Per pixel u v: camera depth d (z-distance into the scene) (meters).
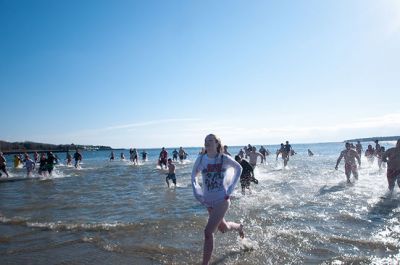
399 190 12.20
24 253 5.81
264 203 9.97
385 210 8.55
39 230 7.43
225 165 5.12
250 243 5.81
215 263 5.07
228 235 6.50
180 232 6.93
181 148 36.81
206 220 7.93
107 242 6.38
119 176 22.69
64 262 5.34
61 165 41.06
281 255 5.34
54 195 13.66
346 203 9.66
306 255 5.32
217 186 5.06
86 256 5.61
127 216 8.91
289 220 7.65
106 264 5.22
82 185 17.45
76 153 33.94
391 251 5.38
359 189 12.54
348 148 15.12
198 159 5.34
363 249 5.53
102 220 8.45
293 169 23.89
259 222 7.50
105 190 15.08
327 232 6.58
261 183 15.40
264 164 31.58
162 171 26.58
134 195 13.20
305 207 9.19
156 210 9.70
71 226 7.66
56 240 6.60
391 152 11.62
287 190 12.80
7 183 19.66
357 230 6.69
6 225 8.00
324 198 10.65
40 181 20.28
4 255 5.72
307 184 14.52
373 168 23.86
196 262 5.18
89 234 7.00
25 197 13.20
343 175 18.45
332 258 5.13
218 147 5.21
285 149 25.56
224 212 5.01
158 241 6.34
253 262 5.07
